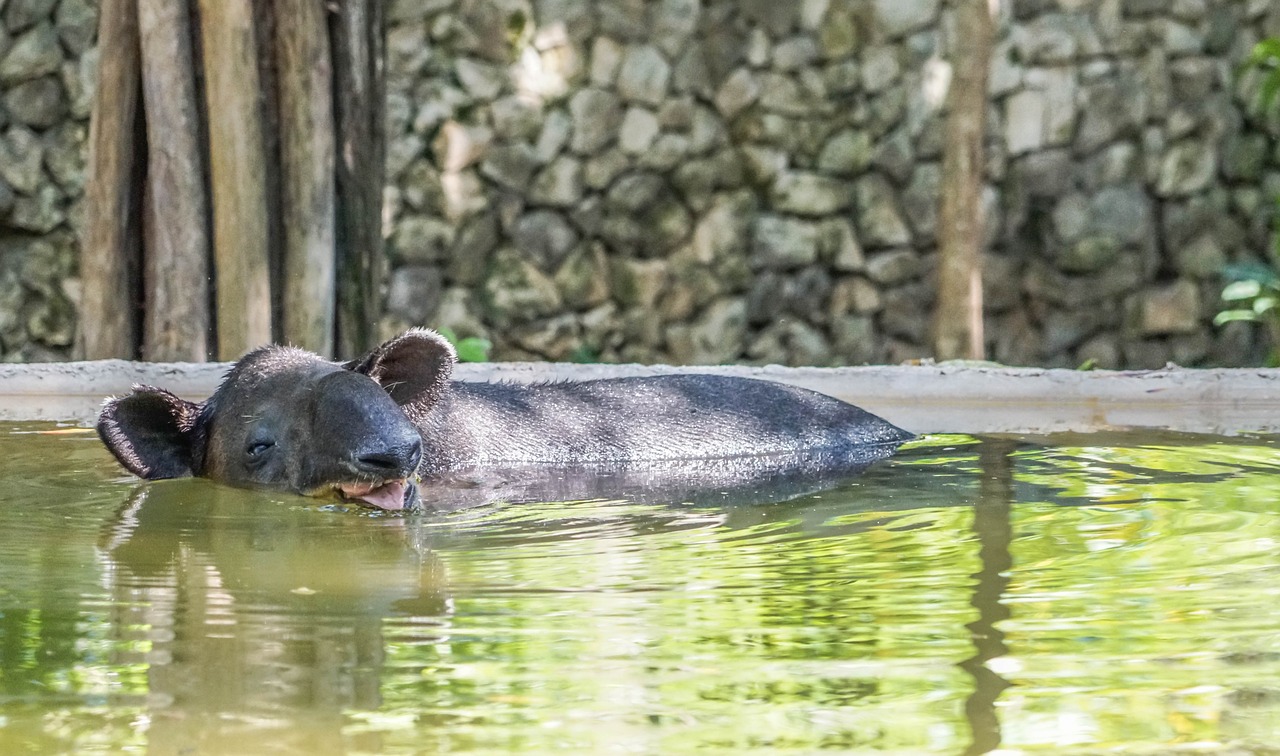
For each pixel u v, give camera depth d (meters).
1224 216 34.41
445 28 31.48
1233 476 12.59
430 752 5.77
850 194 33.56
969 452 14.33
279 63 20.20
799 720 6.14
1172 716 6.15
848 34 33.06
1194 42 33.84
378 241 21.58
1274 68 30.62
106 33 20.12
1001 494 11.85
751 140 33.16
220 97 19.75
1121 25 33.59
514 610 7.97
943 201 28.12
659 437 14.45
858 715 6.19
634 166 32.78
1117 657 6.98
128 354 20.52
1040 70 33.53
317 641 7.34
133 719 6.14
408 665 6.89
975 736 5.94
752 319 33.56
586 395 14.91
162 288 20.09
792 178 33.31
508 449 13.80
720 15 32.81
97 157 20.28
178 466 13.03
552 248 32.56
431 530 10.54
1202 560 9.12
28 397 17.52
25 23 30.92
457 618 7.79
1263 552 9.34
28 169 31.06
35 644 7.28
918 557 9.37
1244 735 5.94
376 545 9.97
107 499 11.94
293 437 12.04
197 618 7.79
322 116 20.34
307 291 20.38
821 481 12.71
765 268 33.47
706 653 7.10
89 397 17.44
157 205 20.03
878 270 33.69
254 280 19.98
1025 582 8.58
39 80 31.00
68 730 6.01
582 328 32.91
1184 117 33.91
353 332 21.19
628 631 7.51
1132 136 33.88
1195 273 34.31
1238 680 6.62
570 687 6.57
